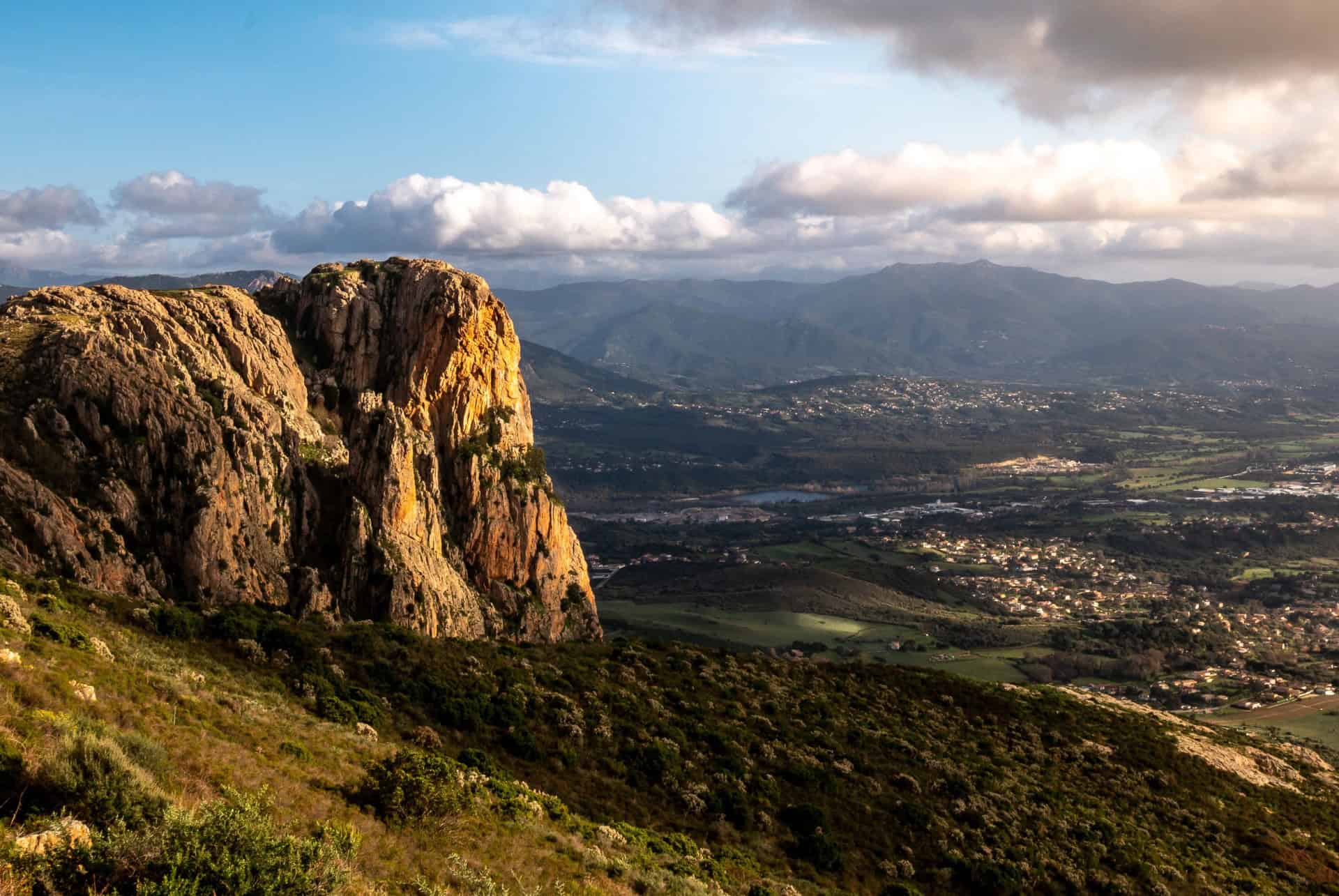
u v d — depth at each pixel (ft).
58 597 184.85
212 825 75.25
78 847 69.77
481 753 192.95
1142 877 219.00
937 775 247.09
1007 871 204.33
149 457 234.17
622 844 153.99
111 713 112.47
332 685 198.70
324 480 272.92
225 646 201.16
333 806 111.65
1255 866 249.34
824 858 196.24
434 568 274.77
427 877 100.83
